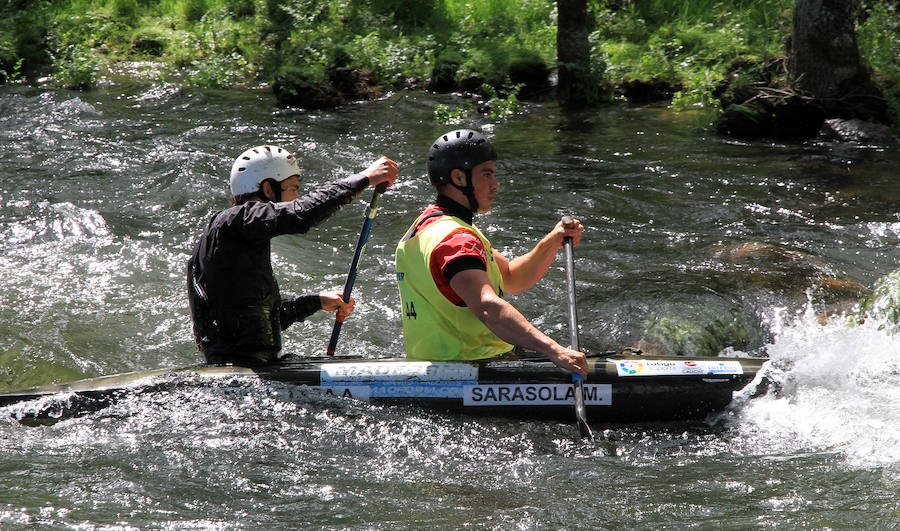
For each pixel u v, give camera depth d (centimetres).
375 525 951
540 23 4934
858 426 1166
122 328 1677
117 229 2233
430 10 5244
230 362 1284
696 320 1689
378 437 1152
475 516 973
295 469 1080
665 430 1188
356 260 1327
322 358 1307
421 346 1245
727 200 2478
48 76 4397
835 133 3147
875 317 1638
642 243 2148
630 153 3022
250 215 1204
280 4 5131
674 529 941
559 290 1870
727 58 4134
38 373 1498
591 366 1225
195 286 1277
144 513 972
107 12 5347
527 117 3650
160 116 3597
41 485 1032
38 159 2897
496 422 1191
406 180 2730
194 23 5341
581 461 1105
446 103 3903
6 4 5238
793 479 1048
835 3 3206
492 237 2216
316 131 3384
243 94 4097
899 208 2377
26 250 2066
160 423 1184
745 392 1230
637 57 4256
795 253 2042
